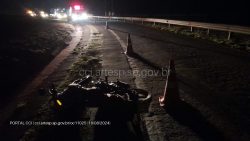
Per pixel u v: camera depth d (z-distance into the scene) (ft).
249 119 15.78
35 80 31.17
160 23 98.27
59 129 16.39
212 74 26.02
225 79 24.07
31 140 15.61
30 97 24.61
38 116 19.27
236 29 45.32
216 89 21.45
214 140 13.67
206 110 17.34
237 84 22.41
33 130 16.98
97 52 44.70
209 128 14.89
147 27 91.04
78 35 80.59
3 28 80.23
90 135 15.16
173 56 36.01
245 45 40.42
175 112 17.28
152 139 14.17
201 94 20.47
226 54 35.50
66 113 18.49
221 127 14.96
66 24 130.82
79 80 19.67
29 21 118.73
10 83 30.12
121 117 16.74
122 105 16.19
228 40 46.16
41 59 43.78
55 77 31.55
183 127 15.19
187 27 73.56
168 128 15.16
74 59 41.86
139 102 17.49
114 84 18.15
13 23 98.27
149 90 21.88
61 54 48.57
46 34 75.51
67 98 17.33
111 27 101.86
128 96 16.49
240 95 19.79
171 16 153.48
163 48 43.01
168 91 18.06
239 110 17.12
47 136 15.75
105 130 15.57
